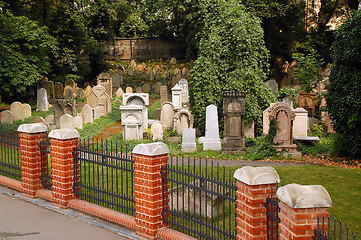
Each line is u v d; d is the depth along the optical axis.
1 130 13.02
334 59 16.31
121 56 62.38
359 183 11.42
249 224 5.73
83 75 50.59
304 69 23.38
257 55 23.69
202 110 23.34
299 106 26.38
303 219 4.66
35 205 9.82
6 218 8.86
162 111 24.33
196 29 42.78
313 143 18.78
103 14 50.53
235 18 23.81
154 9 44.94
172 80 41.66
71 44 44.72
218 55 23.38
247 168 5.86
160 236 7.42
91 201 9.83
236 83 22.84
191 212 9.05
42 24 40.09
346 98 15.52
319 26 49.75
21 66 29.39
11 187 11.28
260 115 22.78
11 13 30.38
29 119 25.98
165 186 7.64
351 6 45.72
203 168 13.84
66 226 8.31
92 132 23.23
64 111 24.80
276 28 46.41
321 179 11.86
